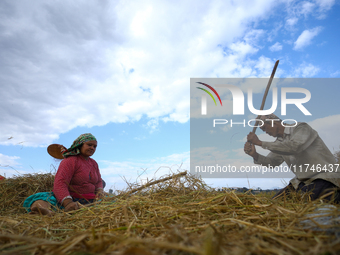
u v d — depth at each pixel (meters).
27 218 1.74
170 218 1.28
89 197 2.48
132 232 1.11
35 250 0.92
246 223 1.10
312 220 1.10
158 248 0.78
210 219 1.26
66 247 0.90
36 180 3.25
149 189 2.34
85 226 1.41
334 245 0.74
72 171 2.39
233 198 1.53
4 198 2.78
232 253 0.71
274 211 1.32
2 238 0.94
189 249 0.67
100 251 0.84
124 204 1.69
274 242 0.92
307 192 2.01
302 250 0.82
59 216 1.73
